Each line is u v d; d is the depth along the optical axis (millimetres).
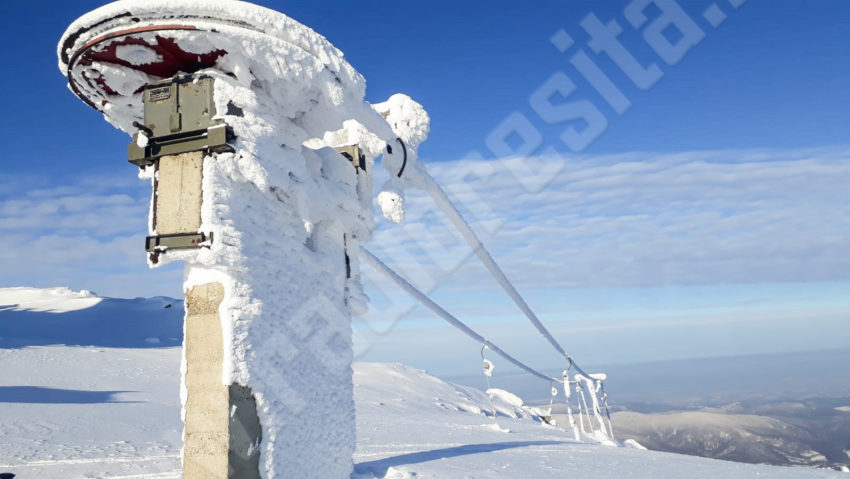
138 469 6277
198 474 3670
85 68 3834
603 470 6375
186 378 3840
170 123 3834
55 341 34188
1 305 53719
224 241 3705
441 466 6129
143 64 3842
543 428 19219
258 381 3938
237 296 3828
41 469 6289
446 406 26453
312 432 4570
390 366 36344
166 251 3742
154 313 51562
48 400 13930
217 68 3932
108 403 14367
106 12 3340
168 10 3301
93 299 57031
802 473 6309
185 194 3771
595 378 18812
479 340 13445
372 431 11820
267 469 3922
